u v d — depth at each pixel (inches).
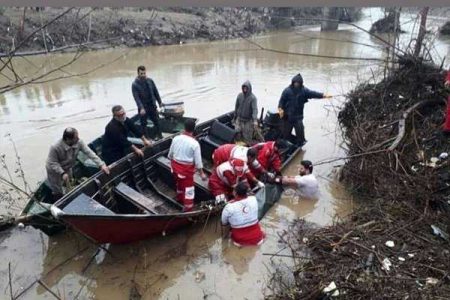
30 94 530.0
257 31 1123.3
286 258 225.6
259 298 199.3
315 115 451.2
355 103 374.9
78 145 236.5
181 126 383.9
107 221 193.9
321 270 198.1
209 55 817.5
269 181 280.1
